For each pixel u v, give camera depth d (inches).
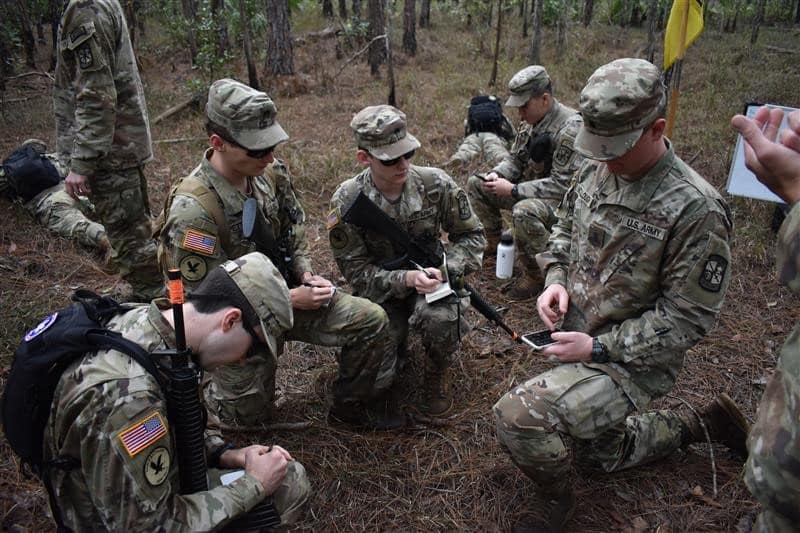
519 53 464.8
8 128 295.3
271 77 382.0
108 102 137.2
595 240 97.8
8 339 143.3
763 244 186.2
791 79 358.0
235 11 431.2
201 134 289.6
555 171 169.3
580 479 112.6
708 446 119.2
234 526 81.1
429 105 333.7
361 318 117.1
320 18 589.0
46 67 431.8
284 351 149.3
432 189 129.5
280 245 124.6
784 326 156.2
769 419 50.8
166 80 402.0
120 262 156.5
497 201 187.2
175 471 76.4
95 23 133.6
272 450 86.7
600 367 95.3
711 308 88.2
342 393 124.4
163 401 71.9
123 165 147.3
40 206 201.2
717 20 596.7
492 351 151.6
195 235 107.3
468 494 111.3
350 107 341.1
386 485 113.4
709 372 139.8
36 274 179.0
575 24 573.6
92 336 70.0
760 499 51.4
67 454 69.6
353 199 124.8
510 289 177.5
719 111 308.5
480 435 124.6
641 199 90.8
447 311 123.3
